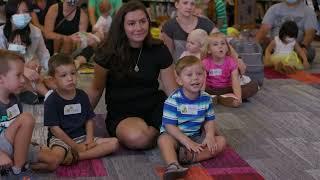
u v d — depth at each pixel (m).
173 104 2.57
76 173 2.42
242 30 6.16
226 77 3.81
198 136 2.67
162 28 4.17
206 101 2.64
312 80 4.60
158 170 2.48
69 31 4.81
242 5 6.68
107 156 2.66
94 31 5.05
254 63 4.25
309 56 5.31
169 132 2.56
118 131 2.75
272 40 5.20
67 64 2.56
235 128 3.19
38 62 3.77
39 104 3.69
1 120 2.29
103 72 2.74
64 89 2.56
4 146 2.27
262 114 3.51
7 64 2.26
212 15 5.19
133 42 2.72
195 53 3.83
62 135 2.54
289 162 2.61
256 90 3.93
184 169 2.32
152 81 2.80
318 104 3.78
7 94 2.30
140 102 2.80
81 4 6.03
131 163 2.57
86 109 2.66
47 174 2.40
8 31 3.59
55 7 4.75
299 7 5.36
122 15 2.66
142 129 2.70
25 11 3.57
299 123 3.30
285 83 4.48
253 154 2.72
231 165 2.56
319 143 2.91
